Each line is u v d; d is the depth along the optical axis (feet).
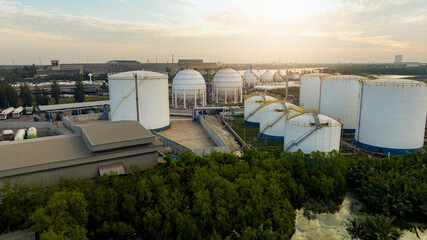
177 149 239.71
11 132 316.19
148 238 135.85
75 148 171.01
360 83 248.52
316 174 176.86
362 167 185.88
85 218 123.95
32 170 146.61
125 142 171.63
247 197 141.49
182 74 479.00
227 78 528.63
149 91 299.58
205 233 130.82
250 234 117.50
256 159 184.24
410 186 160.86
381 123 231.71
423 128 231.50
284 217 132.67
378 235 136.15
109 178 151.02
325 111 310.45
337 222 155.43
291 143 220.84
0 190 130.82
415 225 151.94
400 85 219.41
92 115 377.09
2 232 125.90
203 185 144.25
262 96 352.69
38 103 500.33
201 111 409.08
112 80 298.15
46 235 103.71
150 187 143.95
